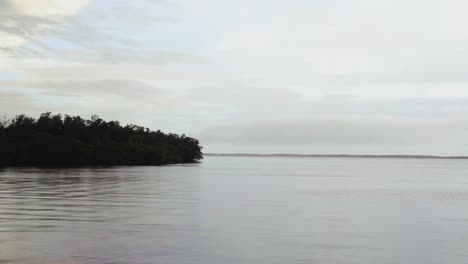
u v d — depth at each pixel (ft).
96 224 57.67
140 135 482.28
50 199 89.25
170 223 58.80
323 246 44.91
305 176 211.82
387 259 39.93
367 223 60.13
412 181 174.40
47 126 418.10
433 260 39.75
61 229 53.67
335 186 137.90
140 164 412.98
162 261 38.32
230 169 311.47
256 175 214.69
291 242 46.70
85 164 363.76
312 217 65.57
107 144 401.90
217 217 64.75
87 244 44.86
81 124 437.58
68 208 74.64
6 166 331.36
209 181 157.38
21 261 37.86
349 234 51.65
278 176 208.03
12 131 390.42
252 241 47.06
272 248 43.80
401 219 64.23
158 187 124.88
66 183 138.82
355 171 307.17
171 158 459.73
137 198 92.68
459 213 71.46
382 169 375.25
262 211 72.28
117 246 44.01
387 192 115.44
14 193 102.37
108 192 106.83
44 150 344.69
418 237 50.06
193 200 89.51
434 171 325.62
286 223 59.52
